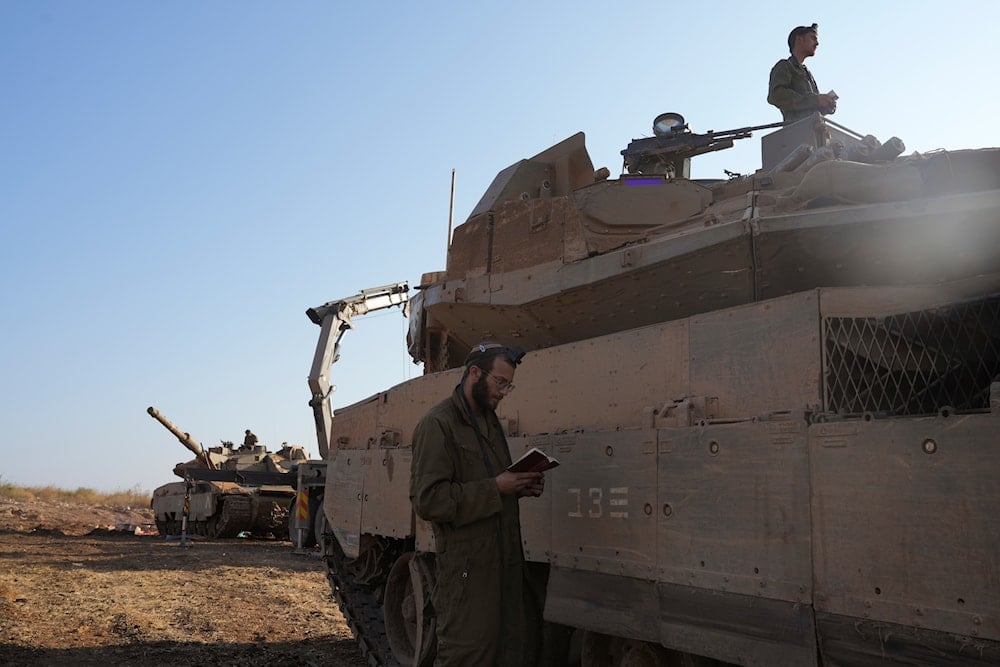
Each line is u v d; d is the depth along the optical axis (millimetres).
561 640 5992
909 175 4918
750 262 5199
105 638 9328
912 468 3412
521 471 4578
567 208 6430
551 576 5535
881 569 3488
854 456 3639
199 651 8836
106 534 27547
